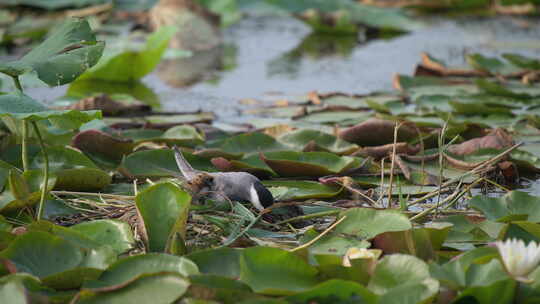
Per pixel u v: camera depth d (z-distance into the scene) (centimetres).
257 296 580
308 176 1043
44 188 750
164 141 1145
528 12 2745
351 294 590
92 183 941
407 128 1159
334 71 1898
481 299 586
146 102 1570
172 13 2245
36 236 665
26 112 718
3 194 819
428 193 964
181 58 2073
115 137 1151
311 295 589
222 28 2448
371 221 752
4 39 2128
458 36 2342
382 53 2128
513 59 1766
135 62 1736
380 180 1023
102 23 2462
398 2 2791
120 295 575
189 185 884
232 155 1064
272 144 1144
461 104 1374
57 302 600
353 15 2514
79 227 754
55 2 2525
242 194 860
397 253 683
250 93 1655
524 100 1505
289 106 1495
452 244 757
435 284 577
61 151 996
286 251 641
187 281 572
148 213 717
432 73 1748
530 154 1079
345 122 1350
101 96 1409
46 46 779
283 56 2102
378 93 1589
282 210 855
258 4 2767
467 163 1034
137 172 1002
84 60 752
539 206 823
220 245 759
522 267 582
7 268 632
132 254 719
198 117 1380
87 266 650
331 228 739
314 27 2489
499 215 814
